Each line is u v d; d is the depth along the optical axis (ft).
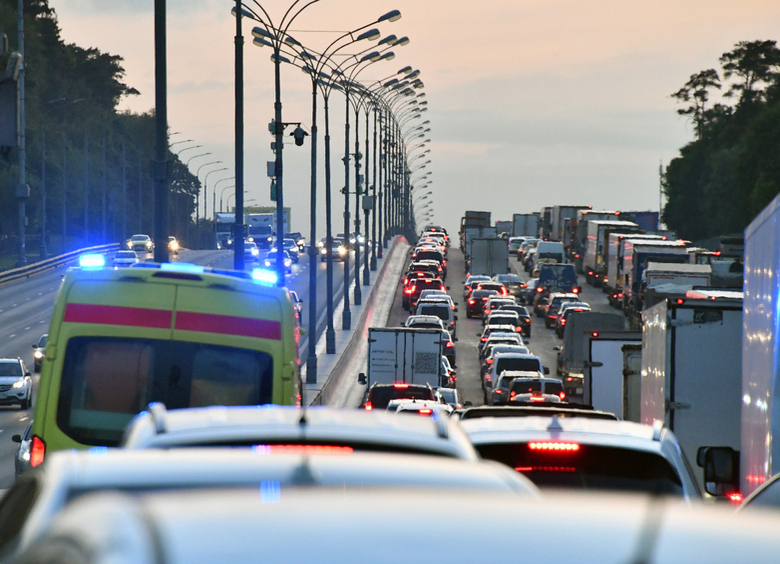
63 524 22.25
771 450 106.73
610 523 21.21
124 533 20.33
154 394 122.52
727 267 648.79
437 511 21.74
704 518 21.77
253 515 21.30
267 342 125.08
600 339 349.20
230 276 129.08
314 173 580.30
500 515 21.52
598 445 79.10
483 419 87.30
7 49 177.27
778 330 105.50
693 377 191.42
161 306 123.65
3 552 36.01
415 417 63.36
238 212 370.73
